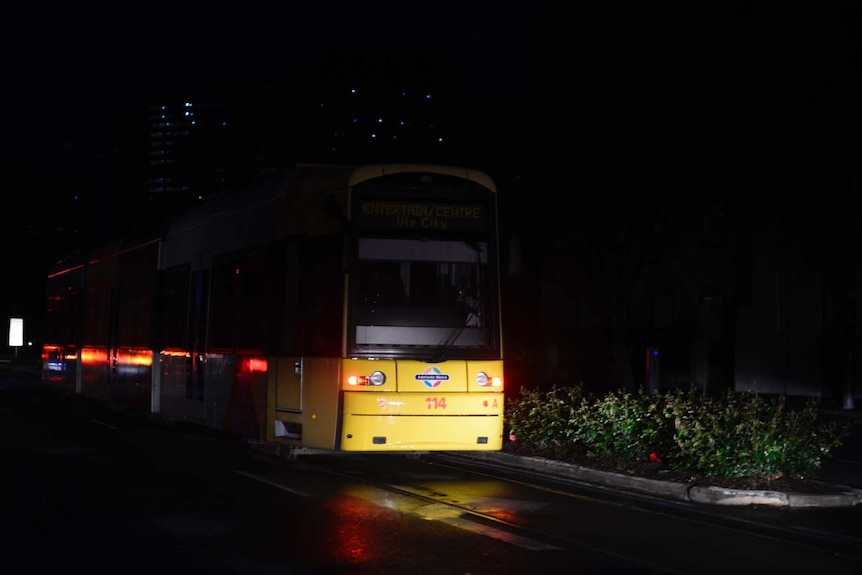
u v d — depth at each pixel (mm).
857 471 15312
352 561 8406
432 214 13867
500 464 15258
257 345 15375
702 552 8984
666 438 13891
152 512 10680
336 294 13555
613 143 31703
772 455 12531
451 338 13664
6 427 20750
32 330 99000
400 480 13406
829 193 33406
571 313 45344
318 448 13688
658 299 41656
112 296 24594
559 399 16453
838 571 8320
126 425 21266
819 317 35031
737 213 36469
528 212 33250
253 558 8492
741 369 37469
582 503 11648
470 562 8414
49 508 10883
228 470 14141
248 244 16031
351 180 13695
